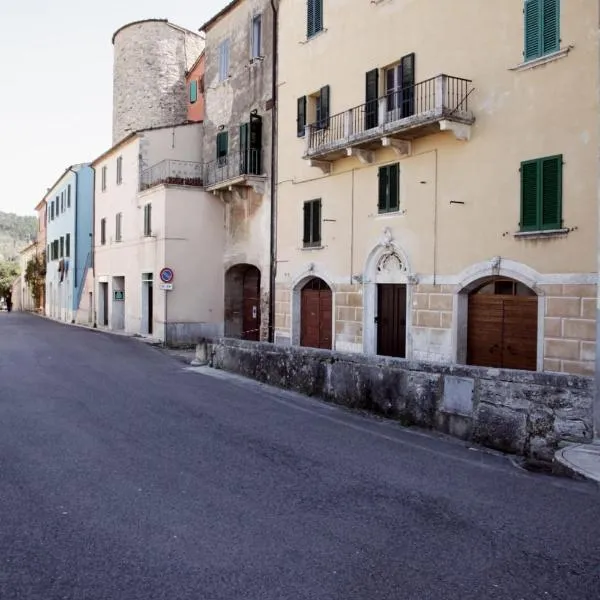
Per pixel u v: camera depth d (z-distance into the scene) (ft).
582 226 42.86
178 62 123.03
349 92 63.82
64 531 18.06
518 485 23.54
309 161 65.77
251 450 28.35
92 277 129.59
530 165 46.19
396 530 18.51
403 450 29.04
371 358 38.24
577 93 43.29
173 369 59.52
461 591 14.60
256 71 80.94
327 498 21.53
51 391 44.34
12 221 598.75
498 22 48.67
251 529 18.40
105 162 120.78
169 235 89.81
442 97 49.67
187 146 99.14
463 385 31.60
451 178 52.60
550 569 15.90
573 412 27.45
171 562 15.97
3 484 22.61
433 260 54.34
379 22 60.08
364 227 62.13
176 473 24.34
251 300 93.20
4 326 120.88
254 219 83.10
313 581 14.98
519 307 48.83
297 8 72.49
